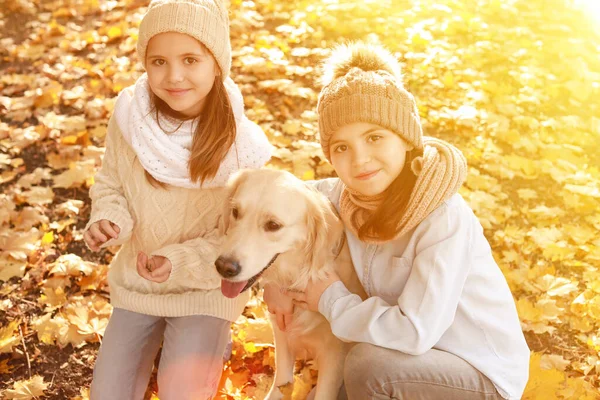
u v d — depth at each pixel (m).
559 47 6.02
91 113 4.73
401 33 6.08
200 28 2.22
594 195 4.09
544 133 4.75
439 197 2.07
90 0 6.58
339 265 2.43
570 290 3.34
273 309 2.50
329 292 2.28
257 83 5.11
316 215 2.28
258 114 4.73
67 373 2.86
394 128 2.02
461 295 2.18
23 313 3.15
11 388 2.77
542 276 3.43
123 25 6.06
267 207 2.22
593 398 2.74
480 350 2.17
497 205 3.98
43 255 3.46
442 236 2.12
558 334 3.15
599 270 3.53
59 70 5.35
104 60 5.55
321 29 6.08
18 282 3.34
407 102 2.06
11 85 5.13
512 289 3.39
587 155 4.62
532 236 3.74
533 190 4.20
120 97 2.51
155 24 2.22
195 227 2.54
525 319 3.17
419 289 2.10
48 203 3.89
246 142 2.51
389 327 2.11
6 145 4.35
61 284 3.29
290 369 2.64
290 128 4.59
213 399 2.74
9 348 2.90
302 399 2.74
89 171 4.09
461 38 6.12
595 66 5.85
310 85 5.19
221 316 2.54
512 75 5.49
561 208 4.07
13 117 4.71
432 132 4.68
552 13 6.83
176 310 2.50
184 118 2.41
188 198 2.49
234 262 2.17
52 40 5.83
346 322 2.20
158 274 2.35
